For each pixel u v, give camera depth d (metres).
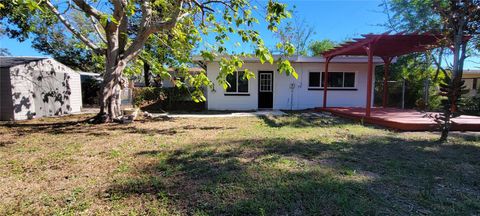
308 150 4.32
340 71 12.48
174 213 2.22
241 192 2.61
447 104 5.01
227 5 5.84
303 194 2.55
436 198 2.48
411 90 12.71
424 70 13.00
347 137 5.52
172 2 7.12
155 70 7.69
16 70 8.44
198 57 10.45
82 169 3.39
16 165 3.57
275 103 12.43
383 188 2.71
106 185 2.83
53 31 13.12
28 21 9.63
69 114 10.48
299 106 12.51
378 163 3.59
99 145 4.75
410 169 3.33
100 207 2.33
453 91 4.93
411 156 3.96
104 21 4.96
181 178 3.01
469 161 3.70
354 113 8.83
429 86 11.82
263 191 2.62
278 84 12.35
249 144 4.80
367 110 7.85
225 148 4.48
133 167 3.45
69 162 3.70
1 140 5.20
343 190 2.64
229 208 2.28
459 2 4.82
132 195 2.57
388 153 4.15
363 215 2.16
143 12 7.43
